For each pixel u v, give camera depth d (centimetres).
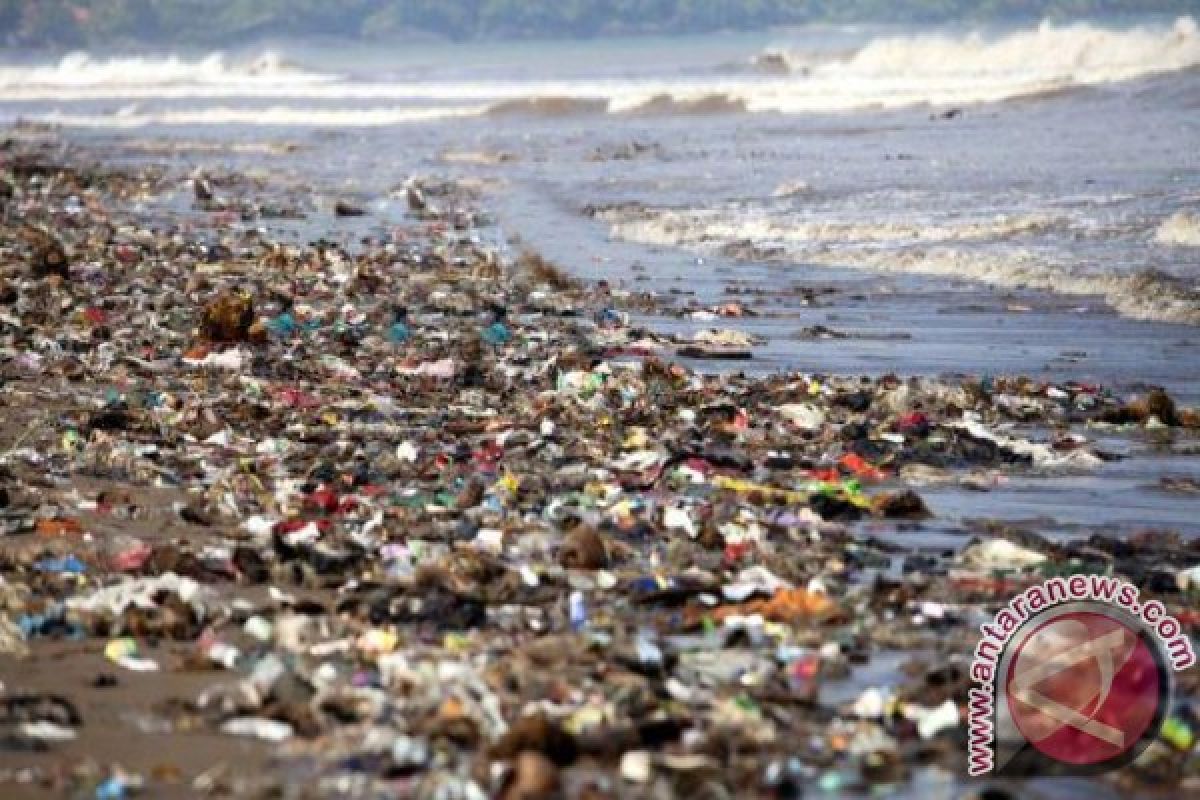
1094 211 11188
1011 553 3953
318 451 5069
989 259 9431
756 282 9206
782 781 2680
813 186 13750
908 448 5188
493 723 2859
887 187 13425
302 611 3541
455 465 4916
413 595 3603
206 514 4331
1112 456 5141
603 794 2636
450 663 3133
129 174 16625
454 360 6581
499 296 8525
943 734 2908
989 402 5897
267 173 16975
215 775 2697
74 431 5262
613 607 3600
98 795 2620
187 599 3562
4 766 2736
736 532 4141
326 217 12788
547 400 5788
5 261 9444
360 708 2950
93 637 3381
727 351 6988
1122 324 7662
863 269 9594
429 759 2744
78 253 9844
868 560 3969
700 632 3438
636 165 16825
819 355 6994
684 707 2986
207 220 12419
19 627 3388
